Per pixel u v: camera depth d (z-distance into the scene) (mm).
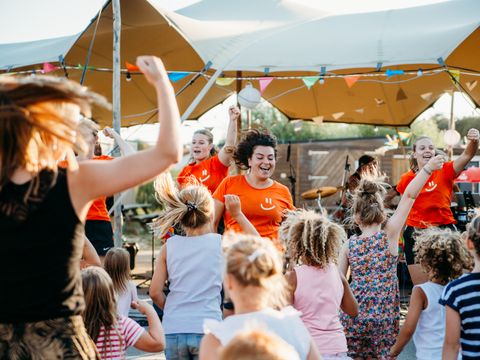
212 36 7676
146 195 19250
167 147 1872
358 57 7113
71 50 8523
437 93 10617
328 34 7816
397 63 6922
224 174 5570
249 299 2135
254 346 1464
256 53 7410
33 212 1793
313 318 3199
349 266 3945
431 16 8102
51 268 1810
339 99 11242
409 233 6238
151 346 3025
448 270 3348
